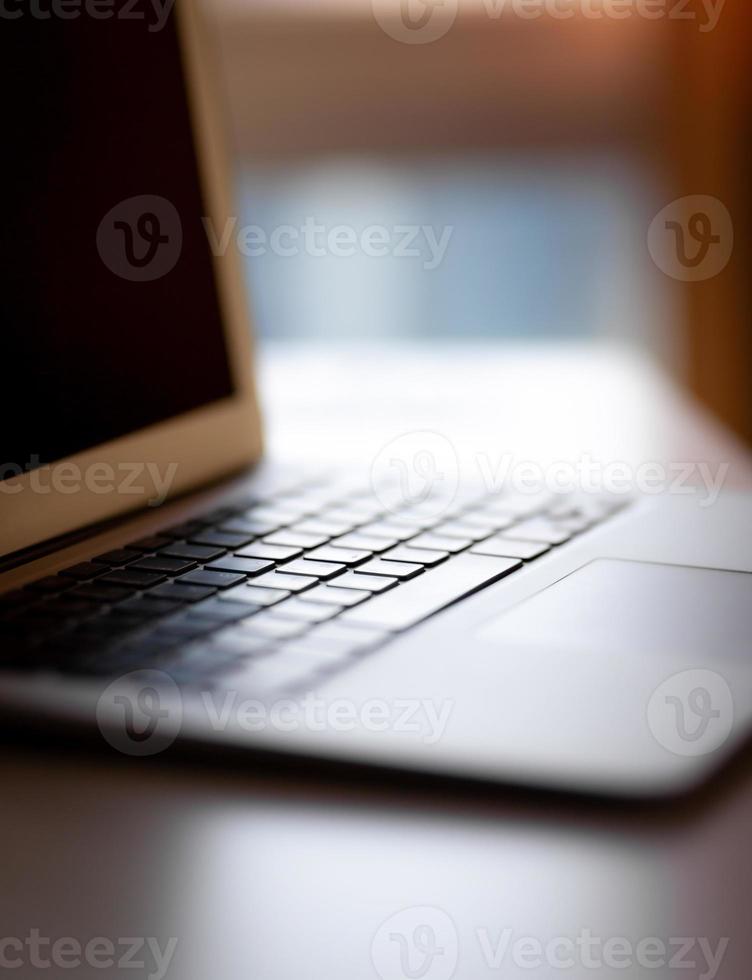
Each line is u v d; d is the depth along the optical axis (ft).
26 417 1.90
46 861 1.00
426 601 1.51
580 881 0.93
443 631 1.40
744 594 1.52
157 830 1.05
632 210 5.48
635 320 5.60
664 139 5.34
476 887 0.93
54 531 1.93
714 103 5.15
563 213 5.57
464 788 1.06
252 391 2.58
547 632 1.38
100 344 2.11
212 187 2.56
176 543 1.82
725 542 1.79
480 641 1.36
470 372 4.33
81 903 0.94
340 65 5.41
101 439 2.07
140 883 0.97
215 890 0.95
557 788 1.03
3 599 1.55
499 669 1.27
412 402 3.72
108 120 2.21
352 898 0.93
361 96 5.44
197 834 1.03
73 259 2.06
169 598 1.53
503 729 1.11
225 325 2.52
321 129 5.49
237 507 2.09
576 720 1.12
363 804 1.07
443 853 0.98
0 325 1.86
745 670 1.25
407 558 1.70
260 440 2.58
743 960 0.83
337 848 1.00
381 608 1.48
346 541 1.81
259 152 5.52
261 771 1.13
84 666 1.29
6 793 1.13
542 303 5.72
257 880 0.96
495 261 5.68
